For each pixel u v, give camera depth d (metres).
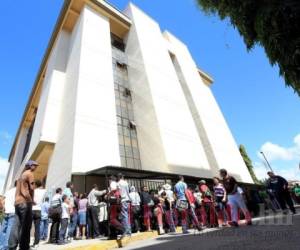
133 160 19.44
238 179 27.12
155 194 10.56
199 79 34.03
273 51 2.69
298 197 21.45
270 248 3.84
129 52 25.67
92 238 9.20
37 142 18.56
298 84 2.66
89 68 18.84
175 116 22.50
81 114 16.31
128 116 21.77
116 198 7.64
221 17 3.36
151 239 7.70
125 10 29.14
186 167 19.72
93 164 15.09
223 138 29.94
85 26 21.12
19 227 5.51
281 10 2.55
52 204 8.77
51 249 6.66
